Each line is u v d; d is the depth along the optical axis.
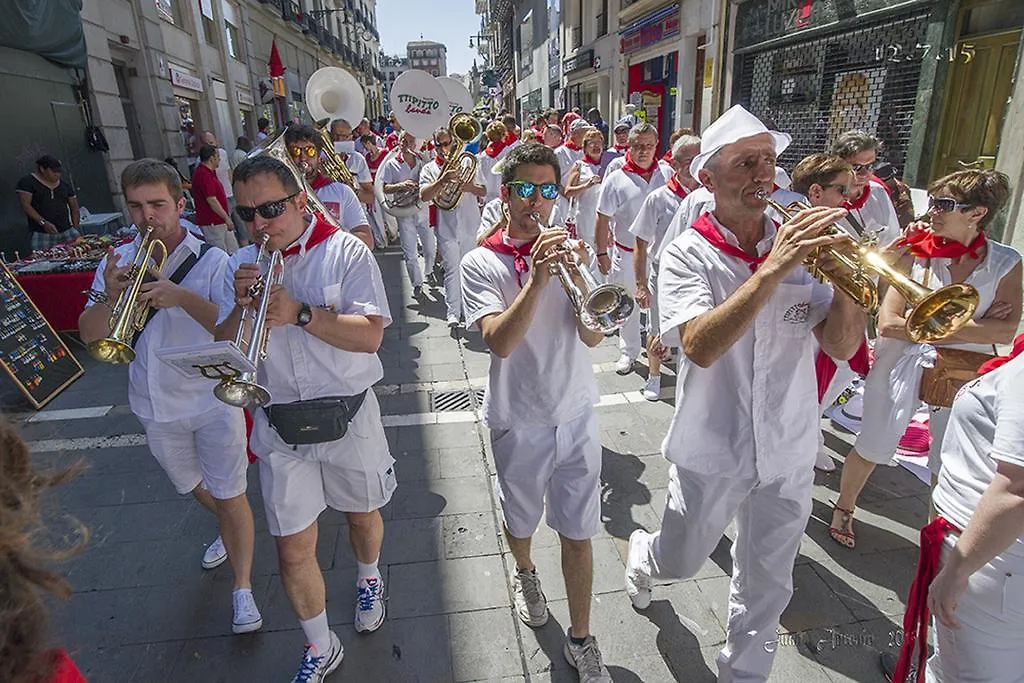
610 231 4.87
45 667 0.82
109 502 3.43
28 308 4.82
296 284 2.05
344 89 7.52
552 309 2.07
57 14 8.28
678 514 2.07
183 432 2.39
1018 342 1.49
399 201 6.61
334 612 2.62
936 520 1.67
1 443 0.82
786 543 1.94
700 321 1.69
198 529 3.19
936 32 6.14
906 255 2.56
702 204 3.39
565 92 23.94
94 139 9.38
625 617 2.56
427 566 2.88
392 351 5.68
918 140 6.48
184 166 13.55
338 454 2.13
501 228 2.15
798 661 2.33
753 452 1.87
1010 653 1.52
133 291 2.09
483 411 2.25
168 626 2.58
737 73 10.04
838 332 1.81
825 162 3.09
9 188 7.33
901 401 2.60
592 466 2.17
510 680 2.29
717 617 2.55
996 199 2.30
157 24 12.65
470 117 5.36
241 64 19.75
